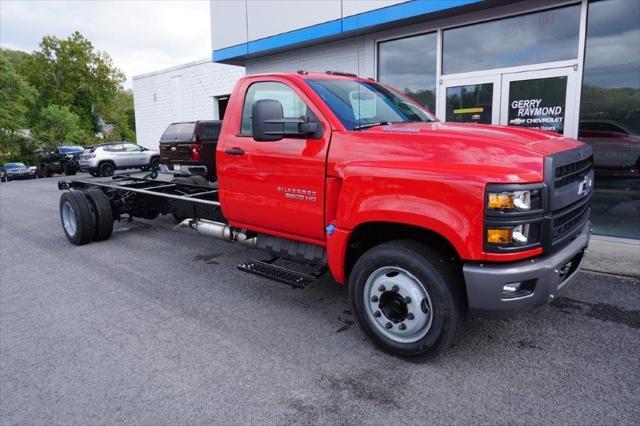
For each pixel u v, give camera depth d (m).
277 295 4.91
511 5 7.19
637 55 6.34
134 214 7.74
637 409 2.81
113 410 2.98
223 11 11.38
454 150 3.22
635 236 6.62
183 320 4.32
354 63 9.53
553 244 3.10
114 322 4.33
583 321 4.05
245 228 4.77
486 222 2.91
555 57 7.02
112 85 64.44
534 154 3.02
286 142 4.10
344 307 4.55
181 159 12.27
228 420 2.84
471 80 7.93
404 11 7.90
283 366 3.44
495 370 3.29
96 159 21.80
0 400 3.14
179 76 18.95
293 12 9.77
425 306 3.29
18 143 51.41
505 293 3.01
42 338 4.04
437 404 2.92
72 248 7.26
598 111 6.75
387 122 4.12
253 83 4.55
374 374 3.29
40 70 58.97
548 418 2.75
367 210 3.39
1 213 11.64
